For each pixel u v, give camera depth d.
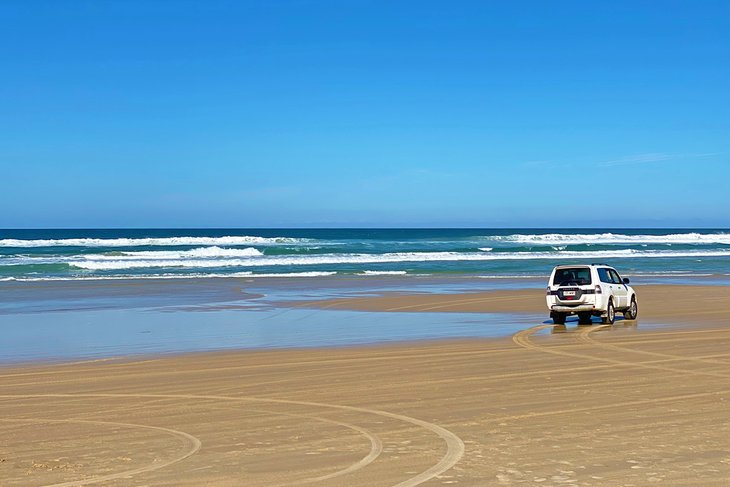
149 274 47.56
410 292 34.16
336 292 34.22
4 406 10.67
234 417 9.56
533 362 14.00
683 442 7.88
